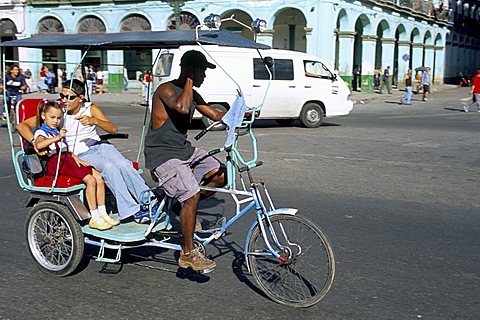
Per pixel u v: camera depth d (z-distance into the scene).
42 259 5.30
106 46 5.69
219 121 4.74
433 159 11.20
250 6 30.67
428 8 43.19
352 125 18.03
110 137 6.11
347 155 11.68
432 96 34.88
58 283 5.05
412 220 6.98
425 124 18.25
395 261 5.55
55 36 5.62
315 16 29.53
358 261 5.54
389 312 4.44
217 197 7.83
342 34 31.83
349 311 4.46
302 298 4.56
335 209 7.48
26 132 5.38
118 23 33.88
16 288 4.93
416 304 4.59
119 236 4.95
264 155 11.62
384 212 7.34
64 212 5.07
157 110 4.78
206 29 5.26
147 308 4.52
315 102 17.28
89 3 34.31
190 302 4.63
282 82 16.80
